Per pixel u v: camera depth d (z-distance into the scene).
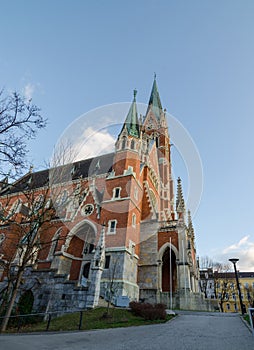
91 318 15.20
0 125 12.48
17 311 19.45
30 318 18.59
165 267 33.06
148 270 28.72
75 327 13.05
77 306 18.84
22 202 34.97
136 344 7.71
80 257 27.22
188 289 26.16
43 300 21.08
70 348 6.92
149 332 10.59
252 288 66.44
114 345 7.51
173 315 18.08
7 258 24.50
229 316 18.89
